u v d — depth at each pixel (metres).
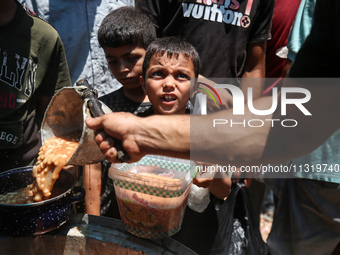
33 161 2.02
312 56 1.27
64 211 1.47
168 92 1.72
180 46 1.75
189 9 2.38
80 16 2.64
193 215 1.83
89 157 1.38
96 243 1.47
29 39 1.91
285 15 2.74
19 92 1.88
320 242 2.13
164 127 1.23
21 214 1.39
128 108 1.94
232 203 1.97
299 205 2.17
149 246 1.42
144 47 1.94
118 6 2.79
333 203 2.06
